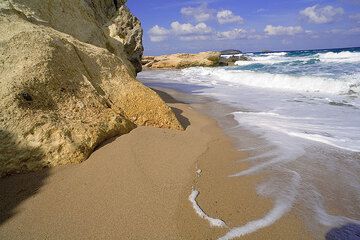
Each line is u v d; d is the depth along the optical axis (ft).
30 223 8.50
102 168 11.32
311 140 16.83
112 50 27.89
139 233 8.25
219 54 129.39
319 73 44.78
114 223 8.59
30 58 13.24
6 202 9.30
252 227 8.84
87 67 16.24
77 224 8.52
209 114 23.89
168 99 31.42
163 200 9.73
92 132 12.75
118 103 16.28
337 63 62.85
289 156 14.51
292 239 8.43
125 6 40.04
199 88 42.37
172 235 8.23
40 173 10.75
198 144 15.03
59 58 14.30
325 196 10.83
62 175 10.78
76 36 22.27
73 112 13.07
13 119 11.14
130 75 18.48
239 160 13.74
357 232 8.86
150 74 80.38
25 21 15.87
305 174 12.57
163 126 16.65
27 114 11.49
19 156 10.68
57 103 12.87
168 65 124.57
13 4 17.07
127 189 10.18
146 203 9.52
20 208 9.11
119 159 11.98
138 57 40.47
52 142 11.38
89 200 9.55
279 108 25.67
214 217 9.15
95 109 14.03
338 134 17.84
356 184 11.76
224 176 11.90
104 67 17.08
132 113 16.34
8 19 15.16
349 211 9.93
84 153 11.90
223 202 10.00
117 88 16.78
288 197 10.65
